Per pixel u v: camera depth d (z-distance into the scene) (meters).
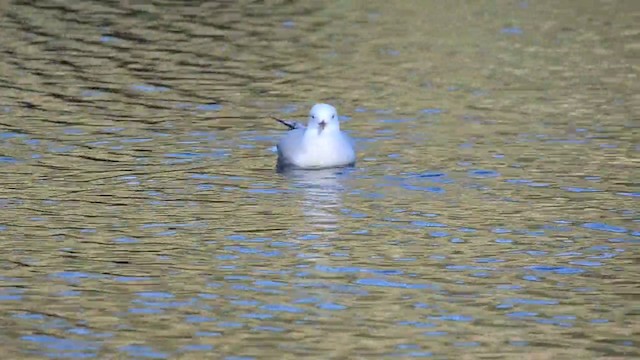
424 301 13.82
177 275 14.55
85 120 21.48
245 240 15.75
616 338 12.81
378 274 14.63
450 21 30.44
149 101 22.89
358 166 19.00
